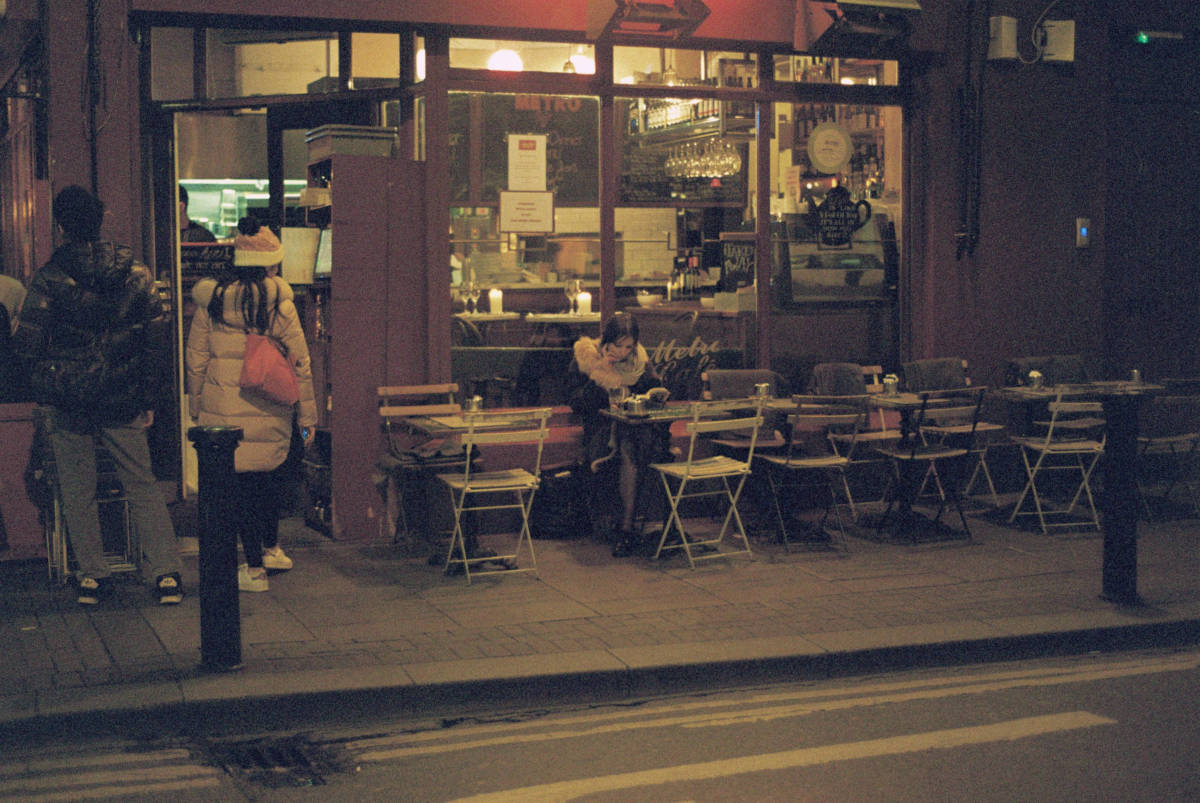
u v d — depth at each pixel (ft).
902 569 24.56
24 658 18.24
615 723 16.53
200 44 28.55
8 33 27.99
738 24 29.30
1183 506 31.27
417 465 25.50
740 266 30.99
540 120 28.78
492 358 28.68
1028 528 28.58
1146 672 18.93
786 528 27.53
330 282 27.71
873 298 32.32
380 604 21.71
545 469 27.53
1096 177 33.63
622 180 29.66
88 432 21.39
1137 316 35.76
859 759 14.98
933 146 31.83
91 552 21.62
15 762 14.96
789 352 31.63
